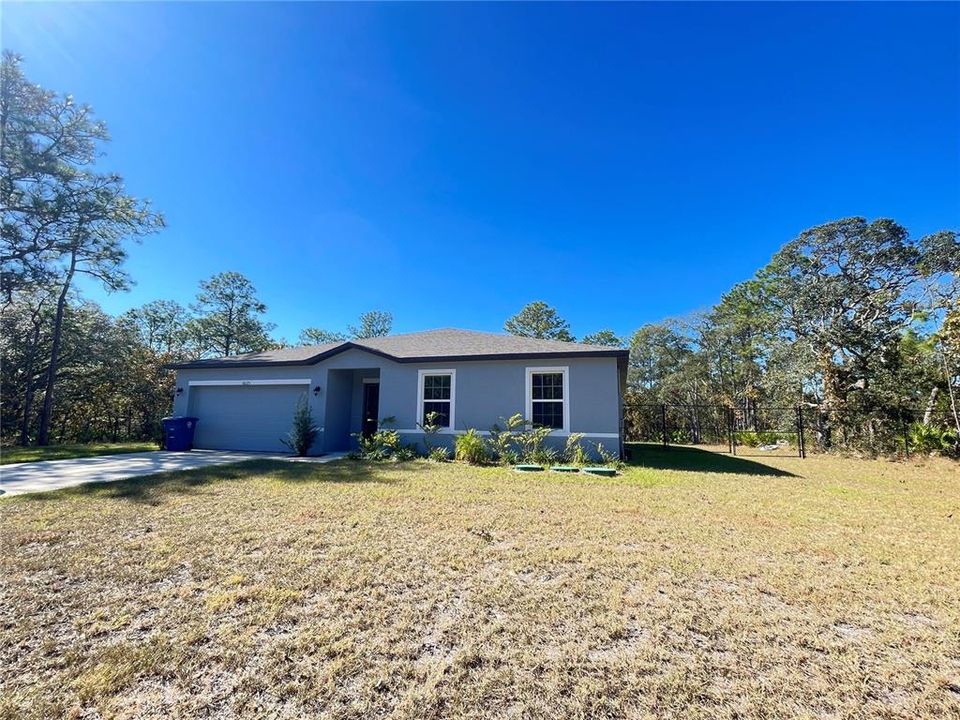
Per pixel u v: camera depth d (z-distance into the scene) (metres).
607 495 6.89
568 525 5.13
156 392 21.56
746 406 25.06
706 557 4.10
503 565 3.84
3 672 2.26
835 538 4.77
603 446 10.83
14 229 16.55
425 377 12.52
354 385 14.30
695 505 6.30
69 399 20.92
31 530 4.64
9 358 19.34
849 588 3.44
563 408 11.26
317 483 7.53
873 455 15.45
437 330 16.38
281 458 11.13
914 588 3.45
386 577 3.54
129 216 18.09
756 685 2.24
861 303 21.08
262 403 13.62
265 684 2.20
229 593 3.21
